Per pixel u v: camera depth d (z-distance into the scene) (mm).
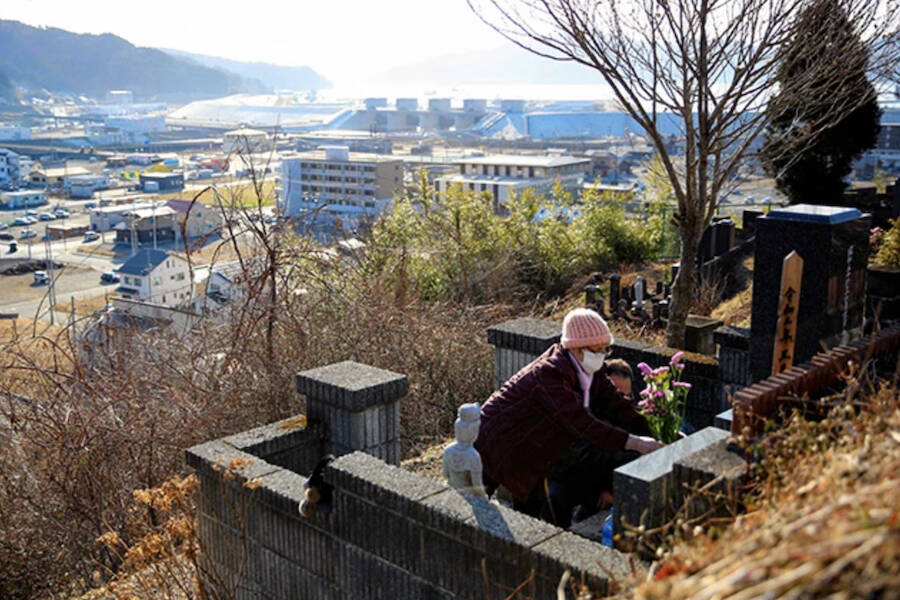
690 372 6426
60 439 6816
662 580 1896
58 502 6711
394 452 5742
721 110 7961
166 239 130250
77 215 176625
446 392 8961
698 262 17953
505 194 128125
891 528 1494
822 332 4957
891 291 6414
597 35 8062
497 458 4977
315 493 4227
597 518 4547
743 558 1723
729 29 7676
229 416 7523
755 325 5246
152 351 8273
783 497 2309
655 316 13039
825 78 8352
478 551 3576
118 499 6633
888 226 11047
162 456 7164
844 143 19375
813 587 1497
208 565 5098
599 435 4691
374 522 4027
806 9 7602
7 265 107000
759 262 5191
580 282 19141
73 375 7465
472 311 10469
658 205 22938
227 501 4879
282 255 8852
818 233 4918
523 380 4980
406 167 194750
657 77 8086
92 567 6496
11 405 6984
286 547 4551
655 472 3424
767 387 3479
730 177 9391
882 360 4121
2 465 6781
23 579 6375
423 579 3844
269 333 8273
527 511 5070
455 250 15398
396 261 11664
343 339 8789
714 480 3062
